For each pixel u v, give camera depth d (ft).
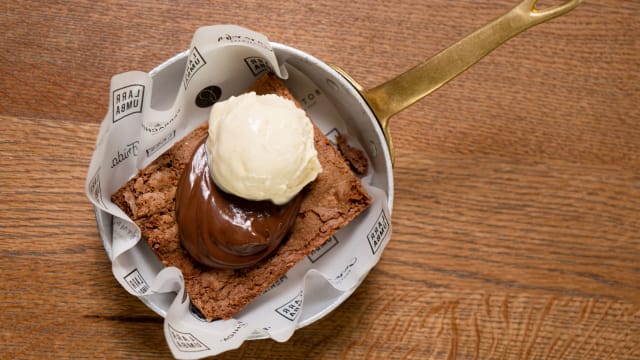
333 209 1.60
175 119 1.58
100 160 1.49
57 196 1.65
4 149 1.64
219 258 1.53
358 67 1.70
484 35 1.57
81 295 1.65
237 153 1.47
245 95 1.52
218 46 1.53
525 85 1.73
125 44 1.67
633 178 1.74
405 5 1.71
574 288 1.73
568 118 1.74
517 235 1.72
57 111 1.65
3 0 1.66
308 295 1.64
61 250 1.64
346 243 1.64
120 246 1.52
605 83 1.75
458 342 1.70
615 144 1.75
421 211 1.71
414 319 1.70
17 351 1.63
